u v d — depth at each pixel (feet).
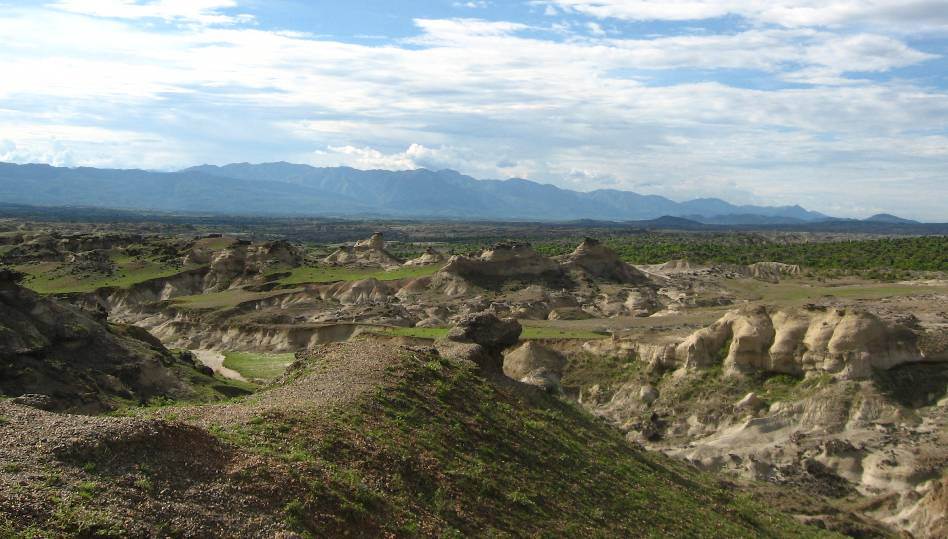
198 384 171.73
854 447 160.66
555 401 126.72
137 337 192.85
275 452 67.36
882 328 184.85
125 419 63.05
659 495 100.99
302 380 100.99
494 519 73.10
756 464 159.53
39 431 58.49
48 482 51.31
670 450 174.70
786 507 132.16
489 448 89.56
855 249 610.65
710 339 207.92
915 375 179.63
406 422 86.74
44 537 45.21
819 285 430.20
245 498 57.52
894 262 507.71
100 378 148.46
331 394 90.33
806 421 175.63
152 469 57.00
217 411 79.46
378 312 322.55
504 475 84.12
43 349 144.36
